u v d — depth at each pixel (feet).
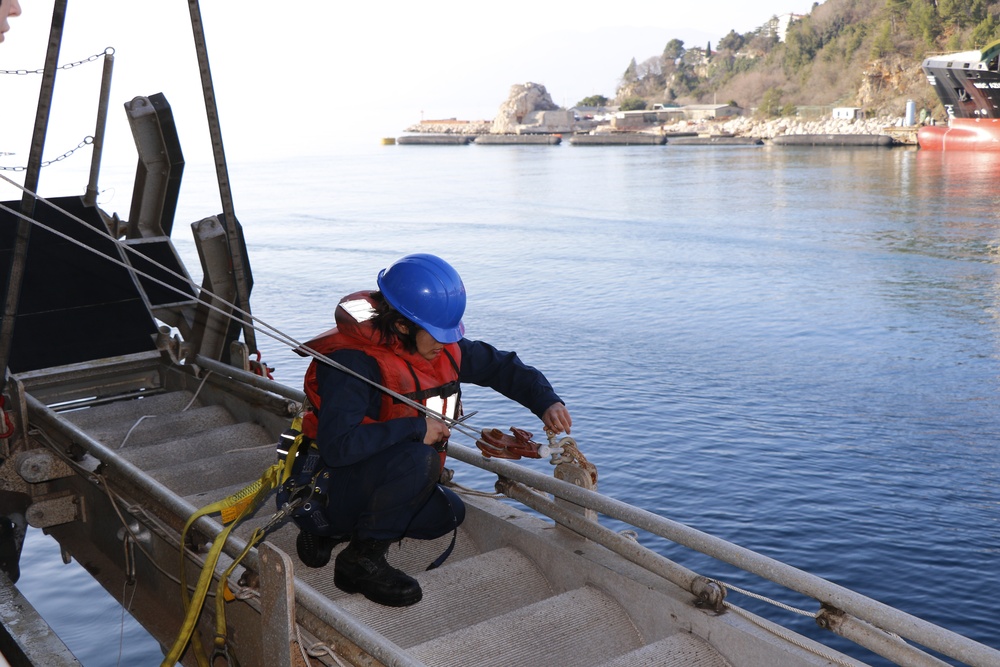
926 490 53.42
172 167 25.66
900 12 496.64
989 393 74.49
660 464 57.47
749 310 108.78
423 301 9.87
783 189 242.58
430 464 10.05
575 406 70.28
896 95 467.11
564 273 134.41
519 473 11.84
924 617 39.73
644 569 10.78
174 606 12.22
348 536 11.25
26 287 21.43
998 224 174.60
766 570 8.93
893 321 102.89
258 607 9.44
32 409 15.93
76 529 15.75
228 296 20.40
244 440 16.89
